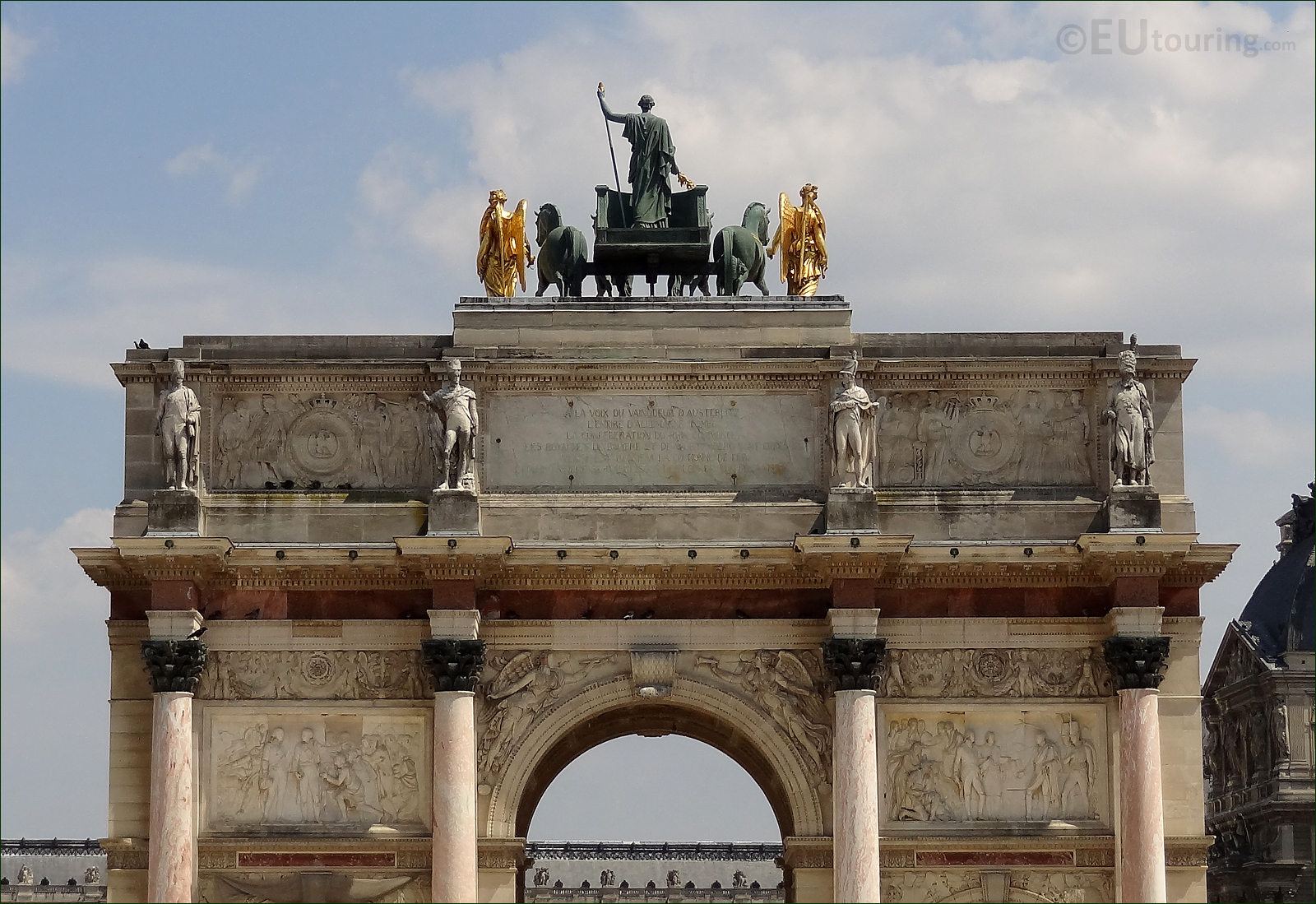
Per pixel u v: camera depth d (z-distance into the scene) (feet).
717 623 286.46
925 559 284.61
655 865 537.24
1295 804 345.10
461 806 278.05
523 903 299.58
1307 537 366.43
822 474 289.94
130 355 291.58
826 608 286.66
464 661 280.51
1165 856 280.92
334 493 289.12
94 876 491.31
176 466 285.84
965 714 286.46
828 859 282.56
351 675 285.64
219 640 285.64
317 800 284.00
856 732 279.08
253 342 293.02
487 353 291.58
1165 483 290.97
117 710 284.41
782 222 301.43
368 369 290.76
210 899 280.92
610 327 292.81
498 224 297.53
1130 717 281.13
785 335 293.02
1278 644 356.38
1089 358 291.58
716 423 291.17
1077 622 287.07
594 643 286.25
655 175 305.12
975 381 292.40
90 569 285.43
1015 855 283.59
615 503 288.51
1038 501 289.33
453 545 279.49
